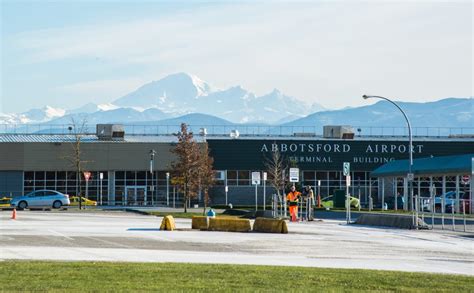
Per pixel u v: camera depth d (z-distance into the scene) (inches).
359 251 1171.3
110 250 1114.1
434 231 1718.8
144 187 3868.1
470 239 1483.8
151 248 1160.2
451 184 3836.1
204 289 682.8
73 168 3801.7
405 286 733.3
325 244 1291.8
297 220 2121.1
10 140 3828.7
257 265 903.7
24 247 1147.9
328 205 3506.4
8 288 669.9
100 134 3964.1
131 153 3855.8
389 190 4013.3
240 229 1598.2
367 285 735.7
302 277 781.9
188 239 1353.3
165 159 3868.1
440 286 735.7
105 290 663.8
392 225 1861.5
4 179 3764.8
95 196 3833.7
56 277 748.0
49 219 2043.6
